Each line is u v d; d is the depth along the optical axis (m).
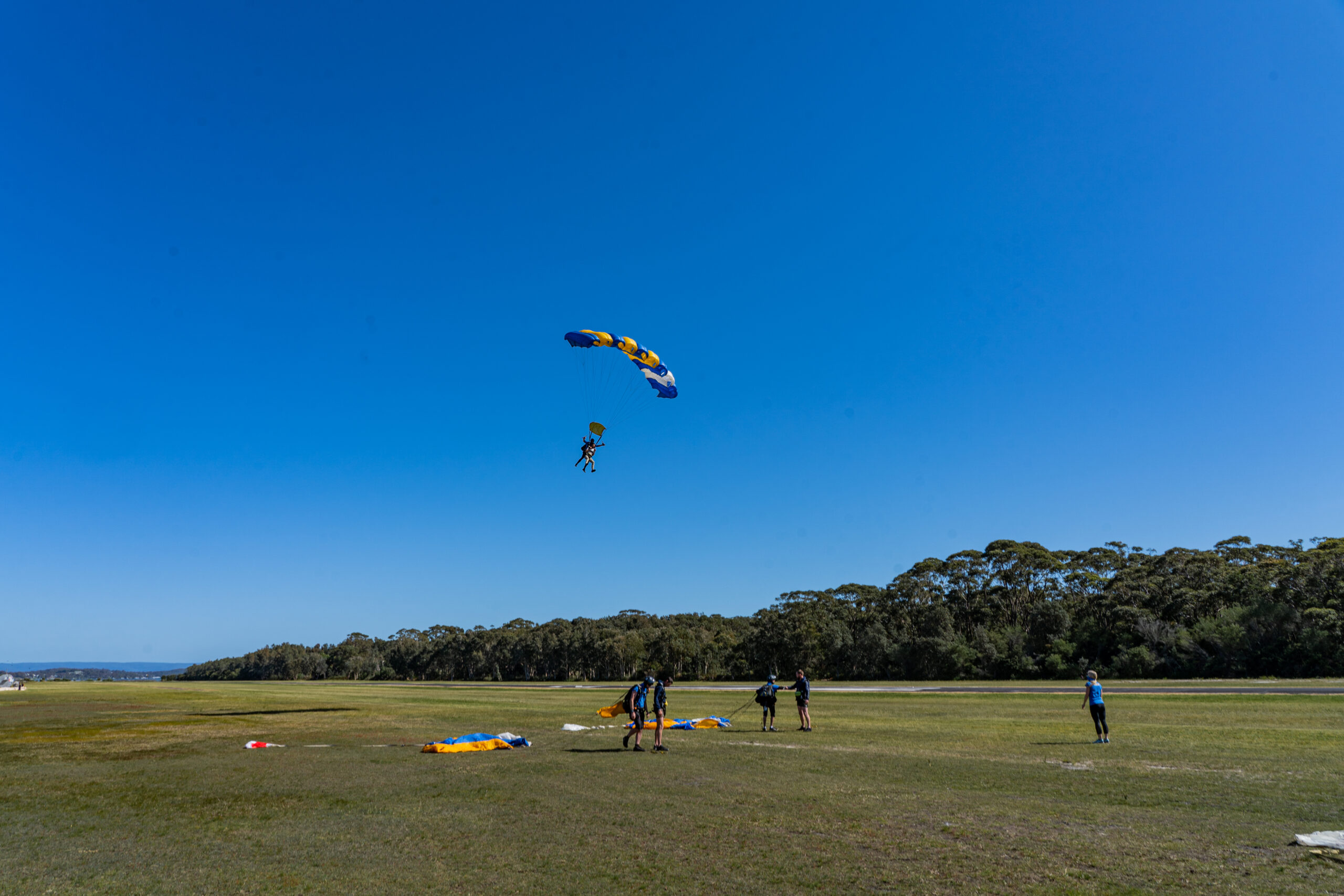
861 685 68.50
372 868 9.28
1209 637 73.44
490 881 8.68
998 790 13.45
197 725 29.78
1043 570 100.38
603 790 14.08
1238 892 7.78
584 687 84.62
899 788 13.78
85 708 43.28
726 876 8.73
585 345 31.89
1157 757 16.80
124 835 11.23
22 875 9.23
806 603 111.81
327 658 198.00
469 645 154.50
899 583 108.56
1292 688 42.62
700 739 22.25
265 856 9.95
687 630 131.25
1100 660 82.44
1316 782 13.50
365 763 18.16
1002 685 60.16
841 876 8.65
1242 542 99.25
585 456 32.38
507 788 14.48
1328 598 73.12
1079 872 8.56
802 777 15.13
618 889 8.30
